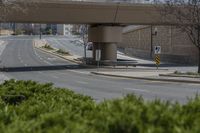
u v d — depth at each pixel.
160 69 69.44
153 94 33.12
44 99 12.66
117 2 68.25
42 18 65.38
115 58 75.81
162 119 6.29
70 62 87.75
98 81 48.97
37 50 125.50
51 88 15.73
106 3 67.88
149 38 115.38
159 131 5.73
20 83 17.12
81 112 8.18
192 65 81.12
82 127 6.18
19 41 166.00
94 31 75.56
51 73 62.50
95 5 67.19
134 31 128.62
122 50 130.50
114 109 6.89
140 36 122.81
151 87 39.84
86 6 66.81
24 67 74.19
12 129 6.37
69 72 64.62
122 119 6.19
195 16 51.34
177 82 45.34
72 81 49.06
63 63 84.88
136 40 126.94
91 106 8.71
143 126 5.96
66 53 109.56
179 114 6.71
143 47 120.19
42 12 64.56
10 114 8.31
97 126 6.30
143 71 64.81
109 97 31.16
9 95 14.36
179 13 53.31
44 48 129.25
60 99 11.93
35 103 11.61
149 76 51.69
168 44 104.44
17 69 69.75
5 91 15.27
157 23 71.25
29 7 62.34
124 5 68.56
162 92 34.72
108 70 67.69
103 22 70.94
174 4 55.09
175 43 100.81
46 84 16.19
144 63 86.06
